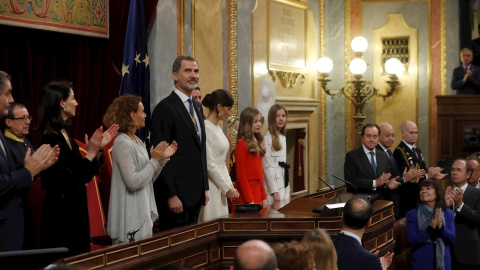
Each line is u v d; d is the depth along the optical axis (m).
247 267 2.62
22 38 5.86
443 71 10.88
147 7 6.70
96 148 4.28
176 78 5.20
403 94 10.98
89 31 6.44
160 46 6.93
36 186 5.02
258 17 8.86
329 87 11.01
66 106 4.27
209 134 5.52
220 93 5.59
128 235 4.41
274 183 6.36
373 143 7.25
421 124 10.95
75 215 4.23
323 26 10.75
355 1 11.02
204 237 4.88
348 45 10.99
